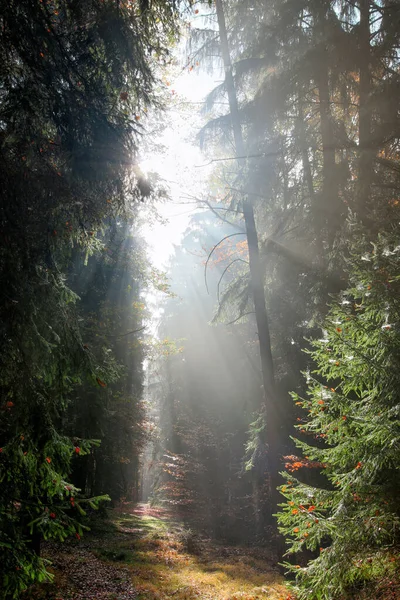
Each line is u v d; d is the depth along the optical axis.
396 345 5.44
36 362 4.57
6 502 4.38
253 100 10.84
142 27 5.27
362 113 9.86
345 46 9.84
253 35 11.38
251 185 10.81
